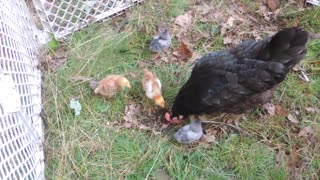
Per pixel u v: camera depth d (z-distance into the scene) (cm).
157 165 109
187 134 107
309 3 133
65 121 113
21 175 90
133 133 113
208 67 105
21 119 95
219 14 132
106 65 122
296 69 122
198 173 108
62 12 128
